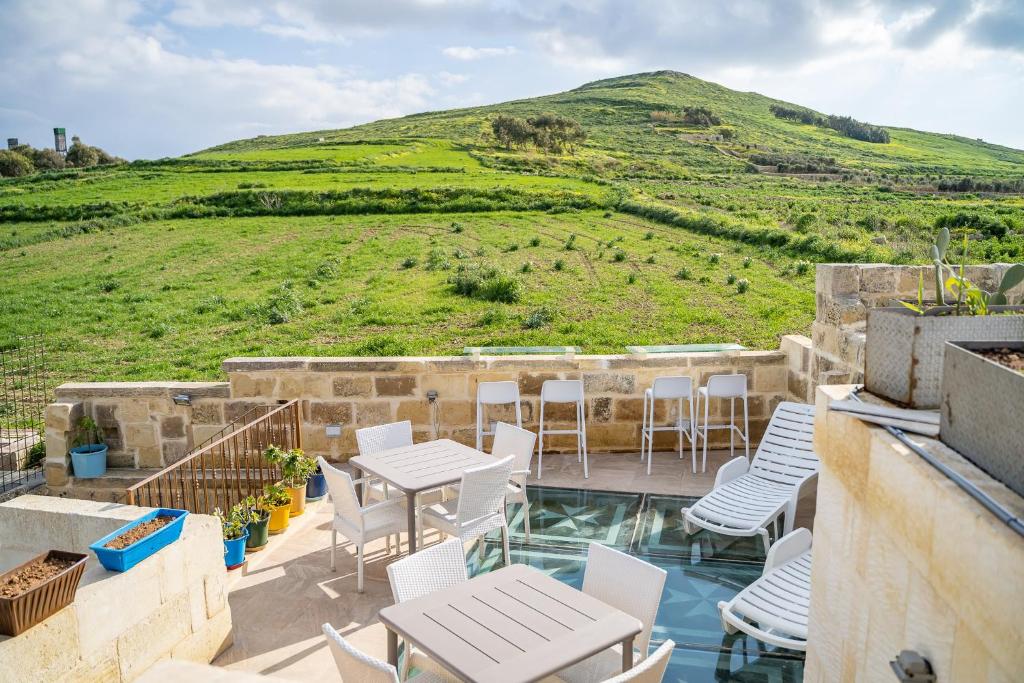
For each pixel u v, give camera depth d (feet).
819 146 340.59
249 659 13.51
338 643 8.92
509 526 19.34
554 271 77.92
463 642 9.27
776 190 176.76
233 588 16.22
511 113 397.39
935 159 313.32
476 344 53.62
